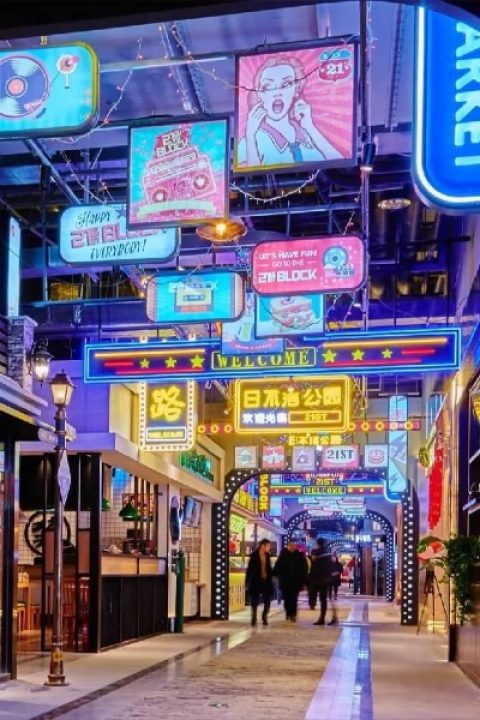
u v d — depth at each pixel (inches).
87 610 621.3
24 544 763.4
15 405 445.7
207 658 583.2
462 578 518.3
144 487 790.5
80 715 366.0
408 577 919.7
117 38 407.5
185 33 405.7
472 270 554.3
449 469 714.2
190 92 456.1
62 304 659.4
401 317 772.6
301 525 2182.6
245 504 1204.5
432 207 213.5
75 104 264.8
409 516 925.2
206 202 333.7
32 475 645.9
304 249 453.7
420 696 421.1
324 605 928.9
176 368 584.4
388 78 431.2
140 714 370.0
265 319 536.4
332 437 878.4
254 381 730.8
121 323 773.9
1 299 526.0
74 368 622.8
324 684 464.8
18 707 381.7
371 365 566.3
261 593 928.3
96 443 603.8
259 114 308.0
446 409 736.3
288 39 412.2
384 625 925.2
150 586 753.6
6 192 603.2
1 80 267.7
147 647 650.2
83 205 418.6
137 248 414.6
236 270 544.7
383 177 569.9
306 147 303.4
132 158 340.5
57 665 449.4
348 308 767.7
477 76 213.5
